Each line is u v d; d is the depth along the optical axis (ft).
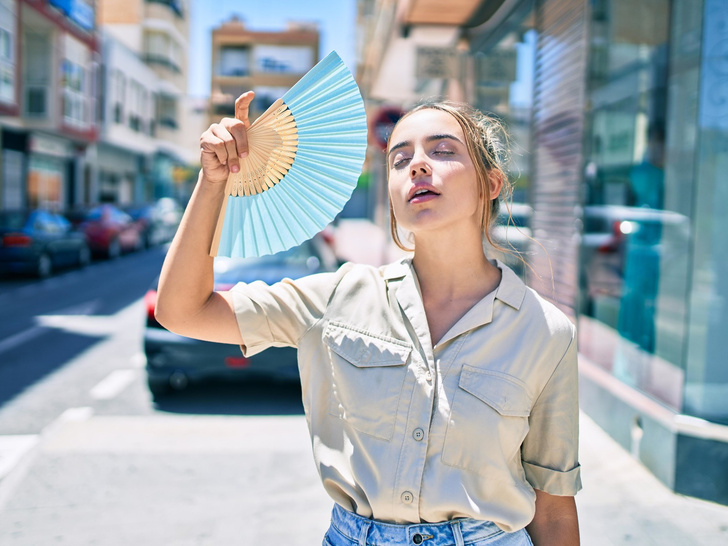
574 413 3.77
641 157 13.80
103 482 11.24
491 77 22.43
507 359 3.56
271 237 3.69
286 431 13.99
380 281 3.87
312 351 3.84
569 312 15.64
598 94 14.64
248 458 12.39
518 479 3.68
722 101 11.01
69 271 47.47
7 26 59.21
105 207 60.08
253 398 16.93
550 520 3.91
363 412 3.54
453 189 3.65
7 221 41.39
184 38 127.24
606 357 14.32
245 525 9.78
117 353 21.67
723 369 10.71
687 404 10.78
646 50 13.65
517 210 19.98
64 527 9.67
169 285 3.60
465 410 3.45
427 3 20.38
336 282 3.94
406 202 3.72
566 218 15.85
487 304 3.64
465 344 3.58
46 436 13.55
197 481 11.32
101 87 90.94
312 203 3.65
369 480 3.50
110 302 32.81
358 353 3.64
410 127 3.80
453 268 3.82
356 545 3.57
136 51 115.44
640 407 11.65
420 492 3.43
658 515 9.78
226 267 17.63
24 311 29.73
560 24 16.33
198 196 3.58
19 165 69.56
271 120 3.57
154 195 130.00
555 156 16.71
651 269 12.73
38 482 11.21
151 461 12.18
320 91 3.56
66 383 18.12
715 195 10.98
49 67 68.13
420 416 3.47
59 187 79.77
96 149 96.22
